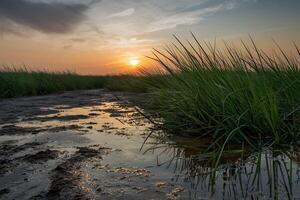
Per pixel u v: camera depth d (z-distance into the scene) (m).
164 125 3.18
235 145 2.36
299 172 1.66
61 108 5.60
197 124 2.92
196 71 3.11
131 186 1.58
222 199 1.38
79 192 1.52
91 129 3.33
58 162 2.05
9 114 4.70
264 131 2.43
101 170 1.86
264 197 1.38
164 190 1.51
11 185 1.65
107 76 20.62
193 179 1.66
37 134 3.05
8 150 2.41
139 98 6.14
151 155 2.20
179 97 3.33
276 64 3.06
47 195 1.50
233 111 2.62
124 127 3.45
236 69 2.95
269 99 2.38
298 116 2.53
